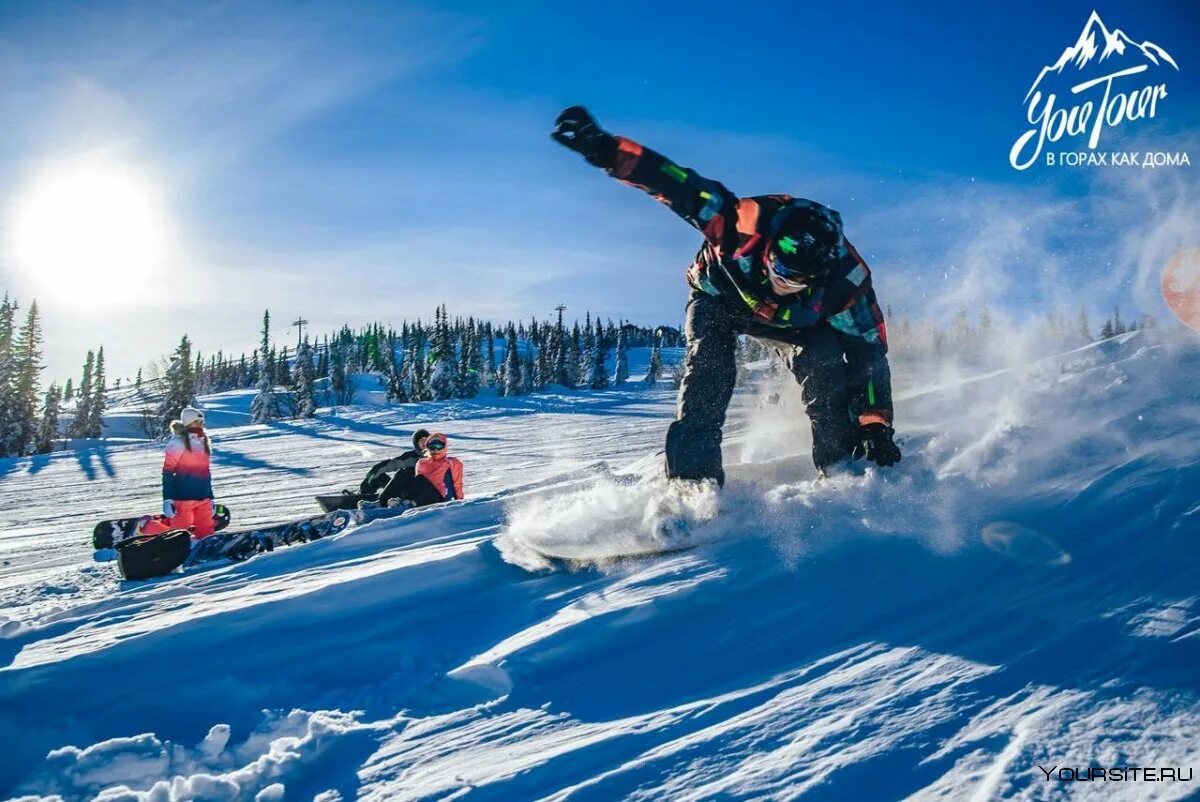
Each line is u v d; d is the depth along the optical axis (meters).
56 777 1.72
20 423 44.94
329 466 20.12
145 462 24.80
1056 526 2.07
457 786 1.45
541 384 68.50
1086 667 1.41
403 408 45.06
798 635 1.84
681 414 3.04
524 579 2.68
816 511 2.60
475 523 3.96
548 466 15.72
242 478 17.61
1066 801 1.07
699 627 1.98
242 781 1.60
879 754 1.28
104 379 60.12
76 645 2.41
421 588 2.66
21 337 45.25
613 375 80.31
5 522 12.29
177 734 1.95
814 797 1.21
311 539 5.07
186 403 51.59
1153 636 1.44
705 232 2.84
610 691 1.76
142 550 4.77
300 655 2.23
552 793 1.36
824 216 2.69
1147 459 2.32
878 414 3.04
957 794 1.14
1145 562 1.74
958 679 1.47
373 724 1.78
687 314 3.16
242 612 2.48
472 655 2.13
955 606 1.79
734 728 1.47
